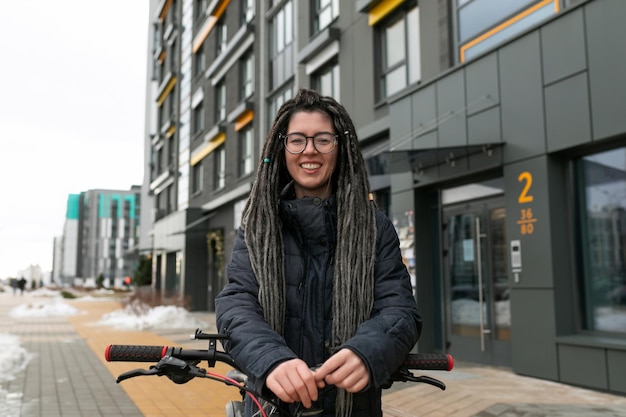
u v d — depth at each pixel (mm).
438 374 6891
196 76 24688
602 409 5105
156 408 5633
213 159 21609
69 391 6410
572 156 6633
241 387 1481
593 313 6418
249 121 18141
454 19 8625
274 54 16953
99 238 123312
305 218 1637
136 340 11203
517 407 5184
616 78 5867
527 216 6836
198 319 16391
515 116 7059
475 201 8102
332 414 1543
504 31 7656
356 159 1712
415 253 8727
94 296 39781
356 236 1621
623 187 6082
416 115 8820
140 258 35375
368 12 10781
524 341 6785
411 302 1597
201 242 22047
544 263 6586
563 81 6445
